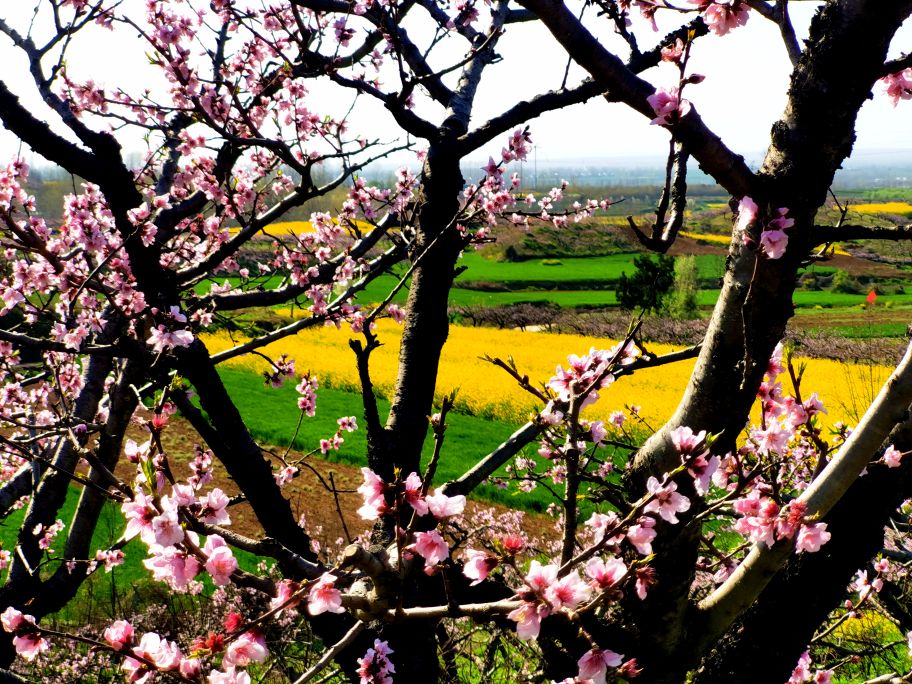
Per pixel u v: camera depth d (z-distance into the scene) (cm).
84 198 494
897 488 250
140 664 151
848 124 188
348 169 418
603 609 241
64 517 1248
